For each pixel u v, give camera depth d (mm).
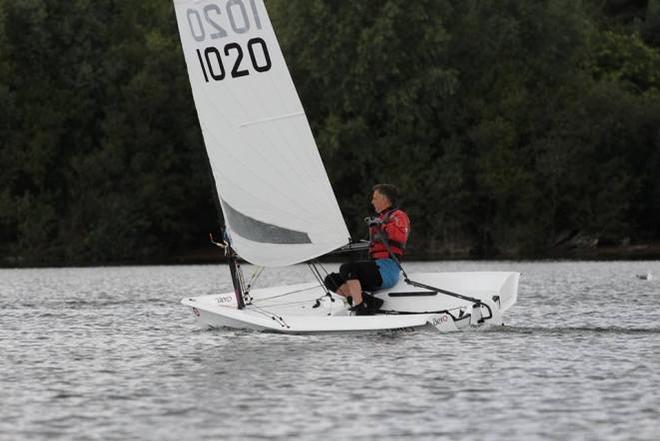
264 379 48375
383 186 62844
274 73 62906
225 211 63969
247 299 66062
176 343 61844
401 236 62219
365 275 61562
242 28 63125
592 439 36594
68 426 39531
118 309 86375
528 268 155000
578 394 44062
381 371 49750
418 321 59969
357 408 41844
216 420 40156
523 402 42656
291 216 63406
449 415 40438
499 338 60312
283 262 63688
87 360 55594
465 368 50344
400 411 41250
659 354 54625
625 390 44812
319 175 62969
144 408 42531
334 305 65625
